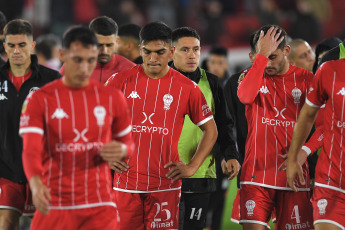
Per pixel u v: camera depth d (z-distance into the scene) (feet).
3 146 63.93
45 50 111.24
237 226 93.40
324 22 194.59
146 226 62.39
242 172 63.82
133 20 177.78
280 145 62.18
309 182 63.52
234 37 183.32
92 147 48.96
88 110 48.70
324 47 75.46
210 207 90.38
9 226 63.87
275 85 62.44
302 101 62.39
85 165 49.11
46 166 49.14
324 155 56.80
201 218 70.18
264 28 64.44
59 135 48.39
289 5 186.91
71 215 49.21
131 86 61.21
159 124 60.75
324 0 193.57
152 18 181.06
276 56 61.36
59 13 171.73
